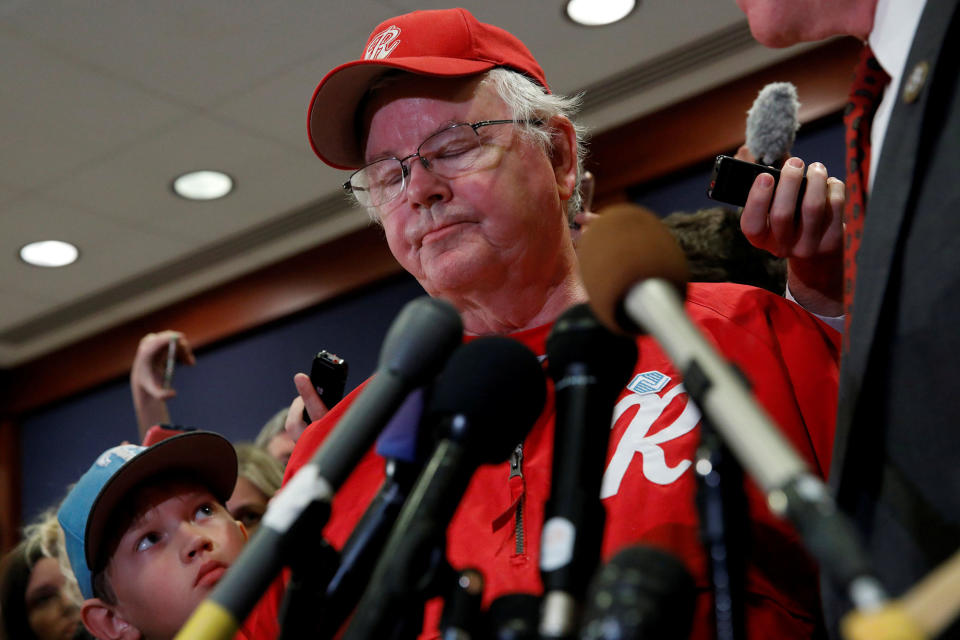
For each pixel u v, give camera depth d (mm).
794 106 1488
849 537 434
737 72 3439
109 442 5375
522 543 1014
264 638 1188
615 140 3695
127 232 4355
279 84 3338
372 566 680
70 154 3711
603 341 662
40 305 5047
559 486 621
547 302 1241
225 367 4891
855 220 809
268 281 4707
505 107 1225
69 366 5465
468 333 1284
